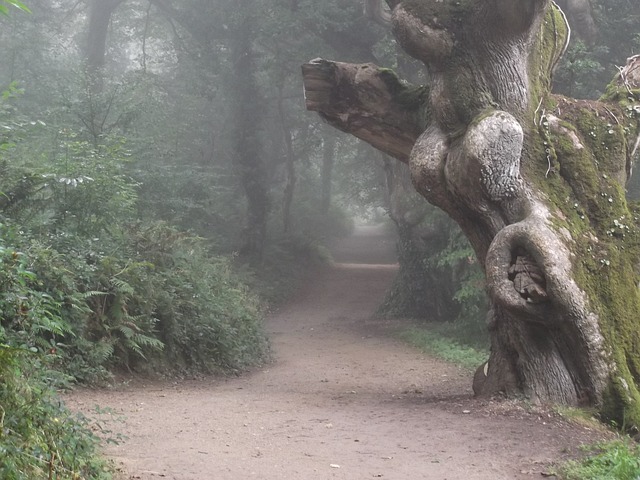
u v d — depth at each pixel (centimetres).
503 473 648
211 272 1645
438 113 1008
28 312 717
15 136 1402
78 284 1084
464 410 914
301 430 808
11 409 459
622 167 1019
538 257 885
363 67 1100
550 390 923
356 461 674
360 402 1039
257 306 2027
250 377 1405
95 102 2038
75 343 1021
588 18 1648
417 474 636
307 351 1922
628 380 895
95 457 546
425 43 996
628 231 971
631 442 811
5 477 407
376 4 1542
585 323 889
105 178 1328
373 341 2141
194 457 651
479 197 952
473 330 2152
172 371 1266
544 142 977
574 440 775
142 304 1209
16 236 1012
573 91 1777
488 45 980
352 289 3478
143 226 1481
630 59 1114
